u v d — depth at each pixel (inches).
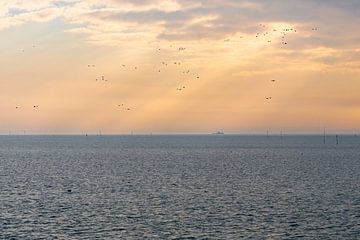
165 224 2581.2
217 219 2709.2
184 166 6432.1
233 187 4101.9
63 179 4741.6
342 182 4461.1
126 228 2486.5
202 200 3371.1
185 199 3417.8
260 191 3843.5
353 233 2384.4
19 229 2456.9
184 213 2878.9
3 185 4212.6
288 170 5772.6
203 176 5039.4
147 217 2755.9
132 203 3233.3
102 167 6245.1
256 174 5270.7
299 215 2815.0
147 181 4554.6
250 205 3159.5
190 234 2369.6
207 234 2369.6
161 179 4734.3
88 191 3836.1
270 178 4837.6
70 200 3361.2
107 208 3041.3
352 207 3075.8
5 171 5605.3
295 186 4170.8
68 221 2645.2
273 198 3464.6
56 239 2268.7
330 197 3513.8
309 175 5128.0
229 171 5649.6
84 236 2324.1
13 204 3179.1
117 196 3563.0
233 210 2977.4
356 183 4375.0
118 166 6417.3
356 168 5999.0
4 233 2374.5
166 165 6614.2
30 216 2778.1
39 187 4087.1
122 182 4473.4
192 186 4165.8
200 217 2760.8
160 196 3565.5
